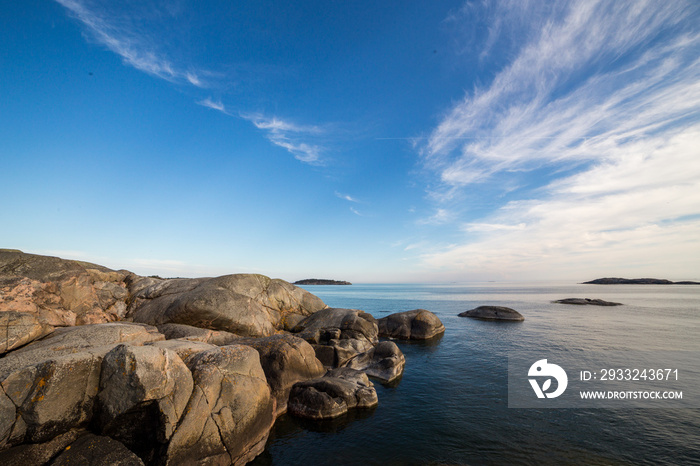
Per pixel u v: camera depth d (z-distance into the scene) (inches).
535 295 4940.9
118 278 1042.1
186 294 895.7
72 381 354.0
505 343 1199.6
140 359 363.3
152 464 355.9
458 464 423.5
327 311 1128.2
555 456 439.8
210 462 397.1
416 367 905.5
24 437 319.6
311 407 575.8
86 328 538.0
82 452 338.0
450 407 616.7
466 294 5388.8
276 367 630.5
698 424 534.9
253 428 465.7
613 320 1793.8
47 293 602.5
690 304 2876.5
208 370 441.4
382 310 2544.3
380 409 610.9
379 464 429.7
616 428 522.9
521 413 586.6
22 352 426.6
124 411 353.1
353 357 898.1
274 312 1096.2
